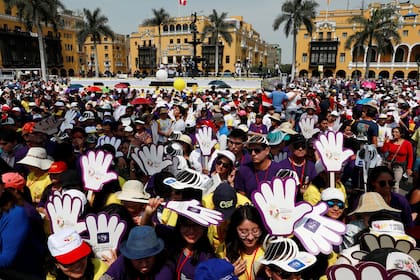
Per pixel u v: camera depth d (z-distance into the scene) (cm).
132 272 214
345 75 6550
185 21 7200
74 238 212
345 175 458
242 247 245
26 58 5778
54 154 420
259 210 225
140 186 293
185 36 7231
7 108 827
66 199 246
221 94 1655
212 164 442
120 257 219
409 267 158
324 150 307
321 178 344
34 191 386
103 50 7781
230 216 261
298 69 6950
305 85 3102
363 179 433
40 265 258
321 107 1031
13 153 498
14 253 240
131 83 3189
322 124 686
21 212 250
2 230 244
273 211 222
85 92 1919
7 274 215
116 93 2067
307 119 643
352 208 329
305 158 386
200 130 471
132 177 453
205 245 242
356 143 462
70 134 606
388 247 194
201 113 935
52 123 521
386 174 320
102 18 4500
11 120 701
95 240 237
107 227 237
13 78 3903
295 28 3947
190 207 228
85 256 210
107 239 237
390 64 6138
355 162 445
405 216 320
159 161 411
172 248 243
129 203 284
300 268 187
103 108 1003
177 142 536
